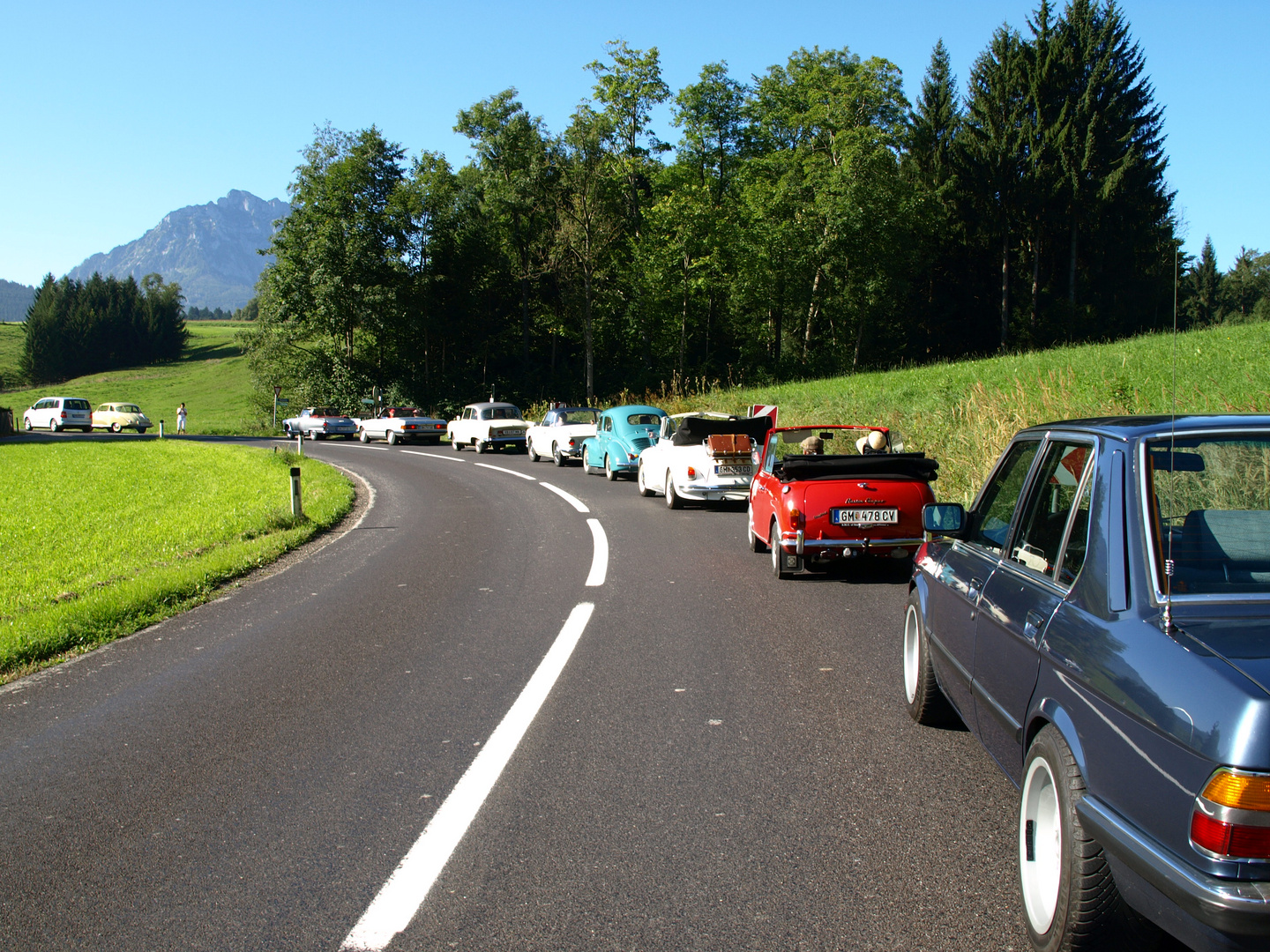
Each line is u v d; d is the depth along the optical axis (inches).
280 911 117.3
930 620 175.0
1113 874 90.0
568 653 247.8
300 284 1955.0
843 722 187.9
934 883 120.5
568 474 898.7
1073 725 98.4
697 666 232.1
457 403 2032.5
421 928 112.2
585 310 2078.0
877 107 1822.1
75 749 182.9
